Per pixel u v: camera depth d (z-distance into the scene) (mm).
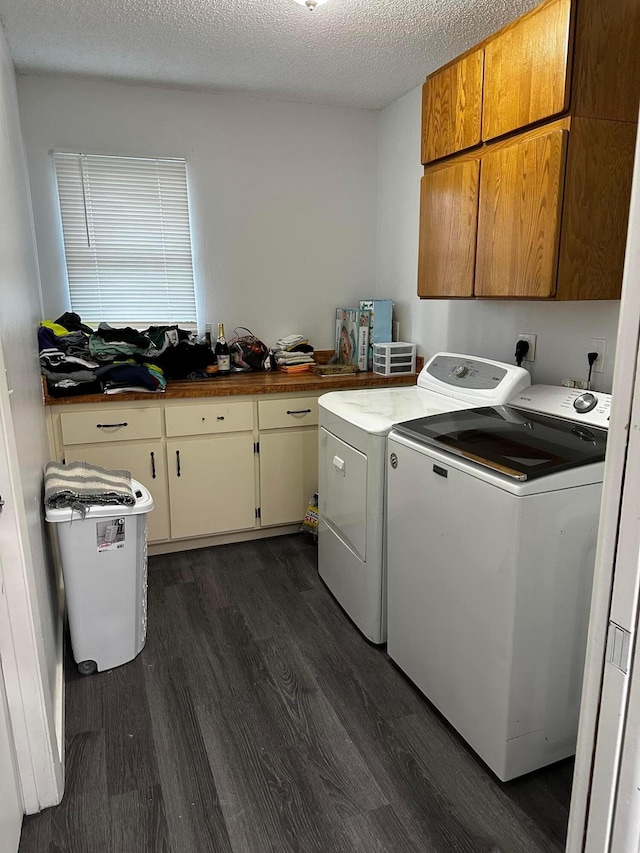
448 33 2393
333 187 3523
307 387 3010
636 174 610
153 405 2777
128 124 3059
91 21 2270
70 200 3047
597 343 2092
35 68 2771
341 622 2412
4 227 1660
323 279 3619
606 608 690
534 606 1516
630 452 635
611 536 672
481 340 2748
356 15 2232
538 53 1804
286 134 3355
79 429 2697
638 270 606
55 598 2201
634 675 662
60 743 1671
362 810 1542
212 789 1607
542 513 1469
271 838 1464
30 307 2369
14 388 1526
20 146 2666
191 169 3213
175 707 1924
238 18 2252
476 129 2119
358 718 1876
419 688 1959
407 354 3262
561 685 1615
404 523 1942
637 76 1812
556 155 1763
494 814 1531
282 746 1760
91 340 2811
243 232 3377
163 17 2240
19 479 1381
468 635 1665
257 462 3043
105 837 1467
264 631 2350
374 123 3537
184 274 3314
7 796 1346
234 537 3154
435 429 1893
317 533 3006
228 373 3277
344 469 2309
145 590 2230
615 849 722
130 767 1682
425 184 2436
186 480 2922
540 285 1864
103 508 1942
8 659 1415
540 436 1770
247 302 3467
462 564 1661
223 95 3189
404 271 3385
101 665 2096
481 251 2127
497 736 1587
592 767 743
